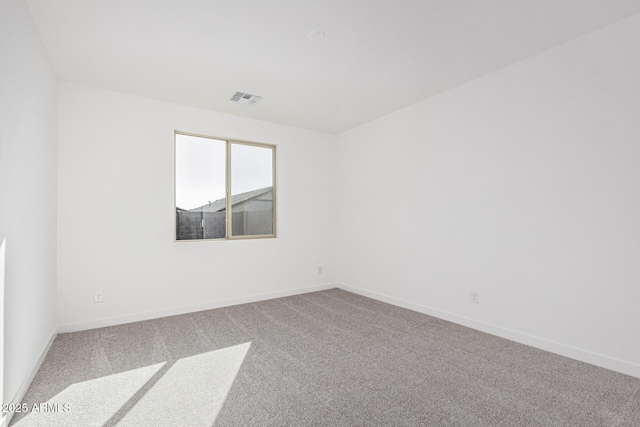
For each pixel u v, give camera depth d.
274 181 4.78
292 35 2.53
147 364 2.53
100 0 2.09
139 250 3.65
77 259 3.31
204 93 3.63
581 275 2.57
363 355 2.68
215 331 3.27
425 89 3.58
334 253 5.32
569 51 2.64
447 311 3.60
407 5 2.18
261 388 2.16
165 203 3.82
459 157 3.47
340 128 5.03
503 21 2.37
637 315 2.29
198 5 2.16
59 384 2.23
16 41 1.94
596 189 2.49
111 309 3.48
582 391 2.11
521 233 2.95
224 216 4.36
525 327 2.91
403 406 1.95
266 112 4.28
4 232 1.75
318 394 2.09
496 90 3.14
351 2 2.14
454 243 3.52
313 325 3.45
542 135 2.80
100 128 3.46
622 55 2.36
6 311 1.78
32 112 2.30
